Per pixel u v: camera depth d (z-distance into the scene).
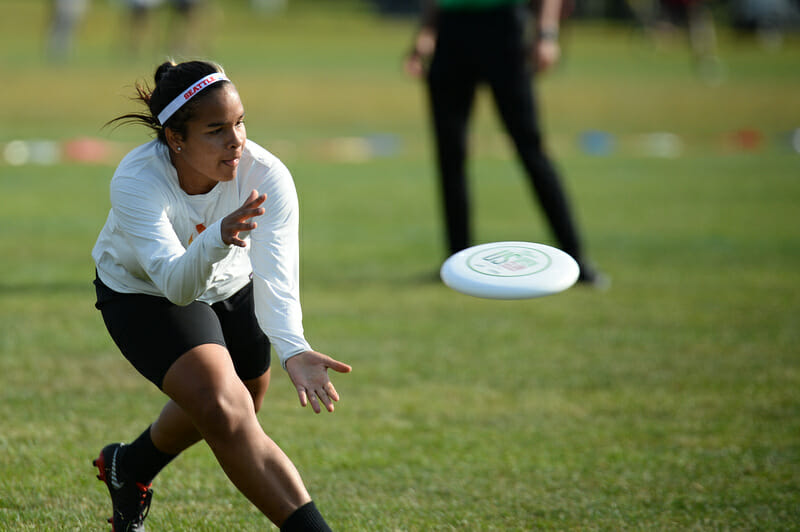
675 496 13.01
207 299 10.59
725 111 63.22
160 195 9.76
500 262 10.11
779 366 18.95
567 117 60.72
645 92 70.50
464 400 16.89
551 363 19.03
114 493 11.30
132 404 16.25
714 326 21.73
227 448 9.31
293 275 10.16
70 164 42.94
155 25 115.88
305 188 39.72
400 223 33.50
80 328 20.47
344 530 11.77
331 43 114.62
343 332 20.92
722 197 39.00
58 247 28.11
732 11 144.62
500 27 23.92
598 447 14.80
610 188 40.81
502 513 12.40
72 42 101.38
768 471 13.90
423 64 26.27
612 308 23.30
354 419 15.89
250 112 59.84
